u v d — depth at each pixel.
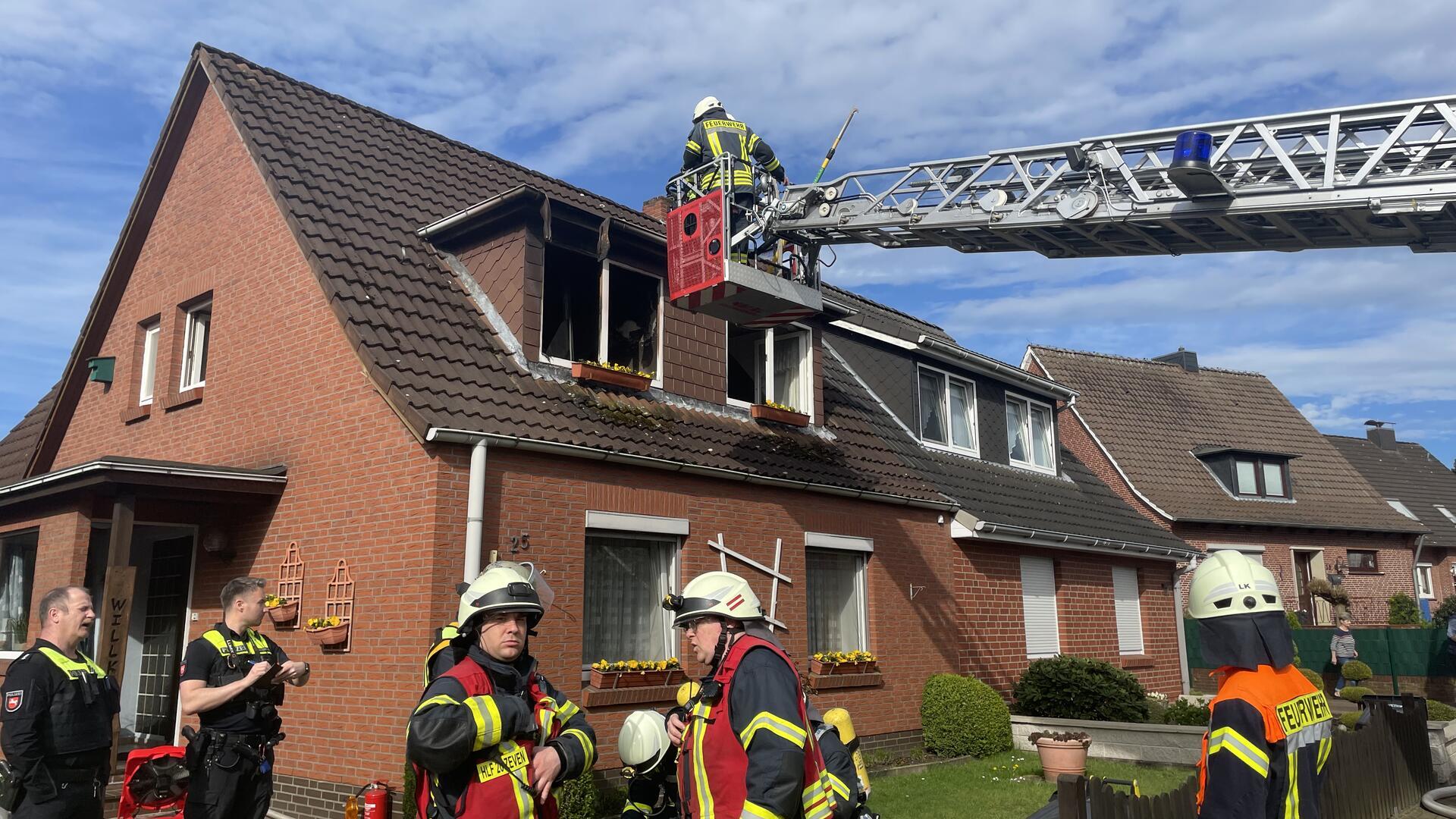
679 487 10.24
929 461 14.66
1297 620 24.52
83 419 13.61
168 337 12.05
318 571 9.14
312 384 9.67
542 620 8.80
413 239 10.81
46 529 9.75
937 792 10.28
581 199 13.27
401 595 8.35
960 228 9.70
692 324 11.65
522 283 10.06
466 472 8.55
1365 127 7.70
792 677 3.77
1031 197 9.18
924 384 16.03
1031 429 18.23
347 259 9.82
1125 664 16.81
